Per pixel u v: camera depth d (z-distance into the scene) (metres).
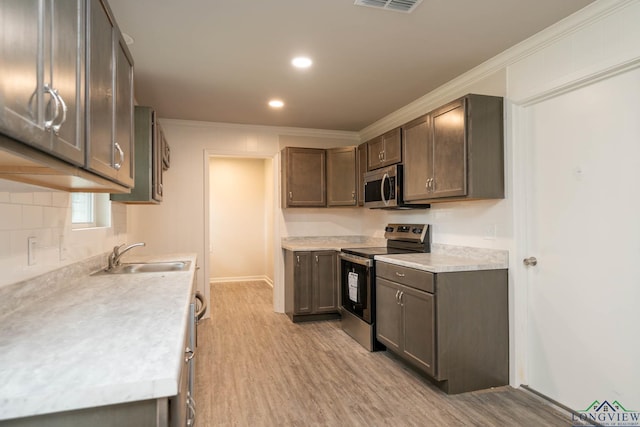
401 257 3.13
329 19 2.21
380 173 3.71
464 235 3.10
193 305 1.94
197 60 2.76
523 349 2.62
